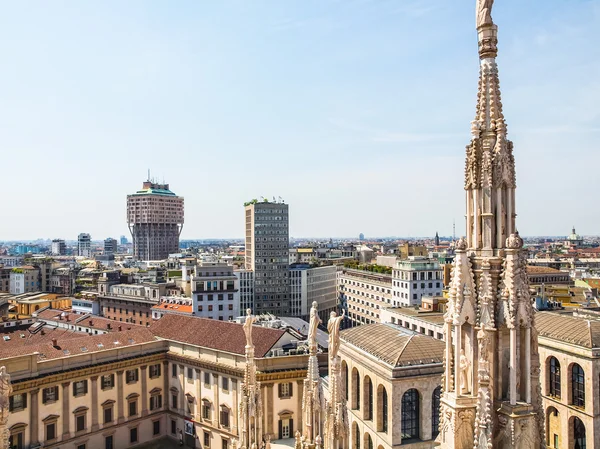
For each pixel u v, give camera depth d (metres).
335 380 28.34
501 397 19.14
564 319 67.00
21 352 83.31
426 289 183.62
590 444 58.97
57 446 81.06
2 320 144.12
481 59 20.39
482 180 19.81
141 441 93.62
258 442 34.59
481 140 20.09
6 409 26.48
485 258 19.36
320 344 94.06
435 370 60.12
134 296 189.00
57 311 137.88
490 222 19.73
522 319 18.73
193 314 162.00
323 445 30.81
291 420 86.25
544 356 65.94
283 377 85.69
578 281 198.88
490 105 20.00
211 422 90.19
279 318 124.38
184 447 93.19
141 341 97.19
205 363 90.38
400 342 64.25
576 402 61.72
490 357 19.20
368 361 65.25
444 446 19.98
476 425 18.56
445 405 19.94
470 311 19.56
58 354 85.81
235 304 171.38
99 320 122.44
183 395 95.19
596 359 58.75
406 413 60.03
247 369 34.72
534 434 18.55
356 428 69.44
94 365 86.00
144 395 94.25
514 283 18.91
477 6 20.33
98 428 86.88
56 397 81.75
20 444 76.75
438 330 95.12
